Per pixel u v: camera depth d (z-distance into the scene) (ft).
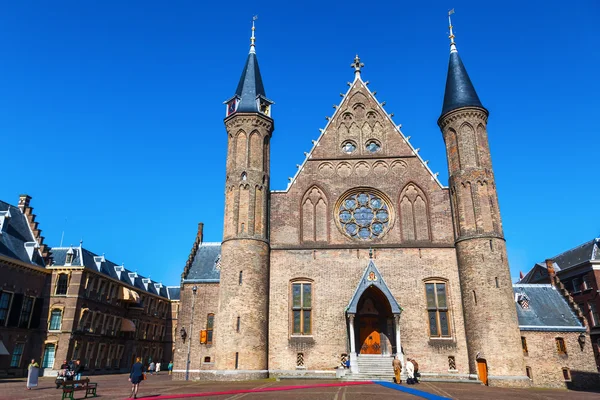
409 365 102.12
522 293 142.92
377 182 133.18
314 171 135.54
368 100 143.43
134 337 236.02
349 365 113.19
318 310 120.37
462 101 131.34
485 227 118.62
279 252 126.82
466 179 124.06
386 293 116.98
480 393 86.58
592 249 196.54
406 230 127.65
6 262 159.63
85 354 186.39
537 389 100.94
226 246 123.75
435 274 121.49
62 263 191.72
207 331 147.64
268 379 111.65
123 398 77.92
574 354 124.98
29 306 171.01
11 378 153.69
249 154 131.75
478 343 110.22
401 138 137.80
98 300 198.39
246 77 144.25
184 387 98.99
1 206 178.70
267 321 119.85
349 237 127.95
